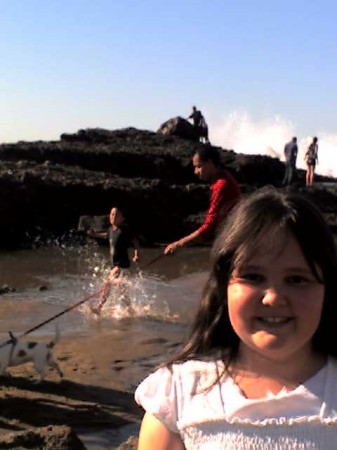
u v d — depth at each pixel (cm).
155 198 1073
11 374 355
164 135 1636
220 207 349
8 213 964
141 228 1057
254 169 1467
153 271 751
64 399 322
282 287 92
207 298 102
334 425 90
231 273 95
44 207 999
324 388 93
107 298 571
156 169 1345
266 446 90
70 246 957
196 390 97
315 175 1673
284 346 92
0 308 539
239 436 91
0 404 310
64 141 1484
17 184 986
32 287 640
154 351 421
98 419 299
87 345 430
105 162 1315
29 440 253
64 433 257
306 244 91
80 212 1024
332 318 97
